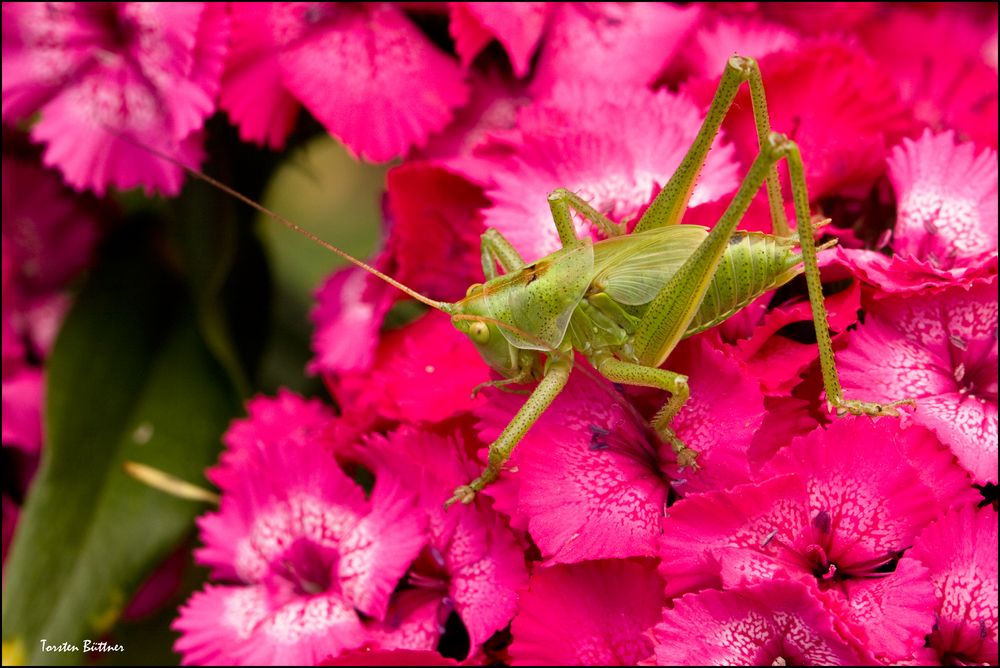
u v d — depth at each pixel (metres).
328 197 0.34
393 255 0.25
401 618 0.22
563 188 0.23
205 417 0.26
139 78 0.25
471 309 0.22
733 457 0.21
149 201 0.28
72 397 0.26
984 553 0.21
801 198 0.21
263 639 0.22
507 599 0.22
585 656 0.21
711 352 0.22
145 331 0.27
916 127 0.24
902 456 0.21
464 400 0.23
